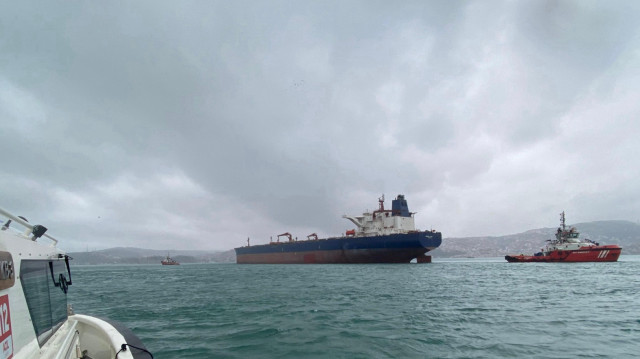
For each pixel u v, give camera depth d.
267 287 36.84
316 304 24.14
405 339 14.00
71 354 7.34
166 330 16.44
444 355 11.84
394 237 77.94
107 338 7.64
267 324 17.45
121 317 20.22
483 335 14.54
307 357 11.88
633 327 15.95
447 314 19.62
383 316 19.25
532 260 97.38
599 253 83.50
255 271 75.38
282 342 13.91
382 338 14.23
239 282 45.06
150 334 15.66
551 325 16.45
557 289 32.16
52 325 7.43
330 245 92.81
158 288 39.53
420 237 73.75
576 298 26.03
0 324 4.61
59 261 8.64
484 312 20.19
